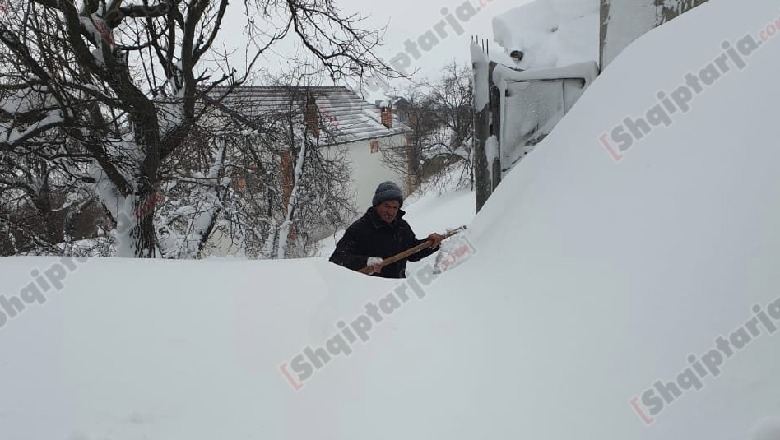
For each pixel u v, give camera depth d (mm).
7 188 7184
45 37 6234
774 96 1569
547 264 1812
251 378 1466
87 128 6469
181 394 1386
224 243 14258
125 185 7078
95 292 2049
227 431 1238
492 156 4410
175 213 9859
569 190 2098
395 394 1391
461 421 1249
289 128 12141
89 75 6609
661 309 1282
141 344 1642
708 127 1690
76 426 1236
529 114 4316
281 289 2121
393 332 1763
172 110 8023
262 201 11789
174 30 8469
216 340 1685
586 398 1191
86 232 10438
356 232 3465
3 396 1355
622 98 2281
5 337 1678
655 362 1175
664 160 1738
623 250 1553
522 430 1177
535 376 1334
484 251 2301
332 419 1292
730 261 1252
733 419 985
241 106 10039
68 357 1557
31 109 6281
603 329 1359
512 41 5707
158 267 2393
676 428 1031
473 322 1720
